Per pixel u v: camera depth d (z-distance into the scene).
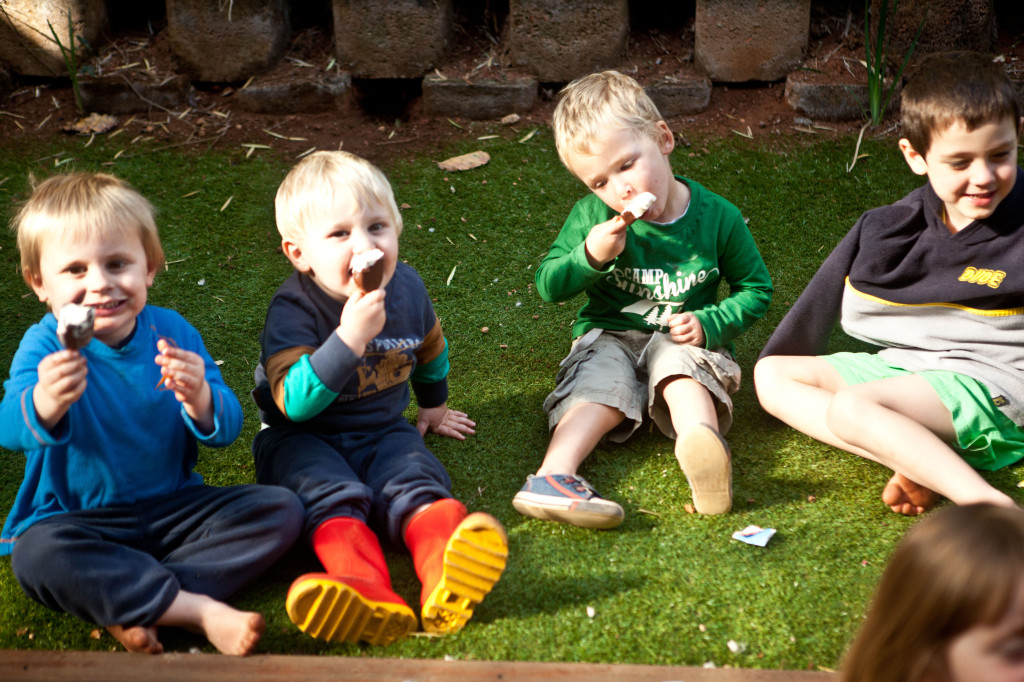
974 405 1.91
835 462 2.07
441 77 3.52
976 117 1.77
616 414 2.07
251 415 2.30
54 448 1.62
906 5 3.33
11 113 3.51
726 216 2.24
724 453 1.80
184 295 2.76
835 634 1.54
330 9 3.70
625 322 2.28
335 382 1.69
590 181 2.09
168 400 1.70
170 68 3.56
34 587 1.52
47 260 1.59
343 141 3.44
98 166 3.27
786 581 1.67
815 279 2.19
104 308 1.58
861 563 1.71
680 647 1.52
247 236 3.01
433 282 2.84
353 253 1.74
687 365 2.04
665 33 3.62
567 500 1.82
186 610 1.52
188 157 3.34
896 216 2.06
